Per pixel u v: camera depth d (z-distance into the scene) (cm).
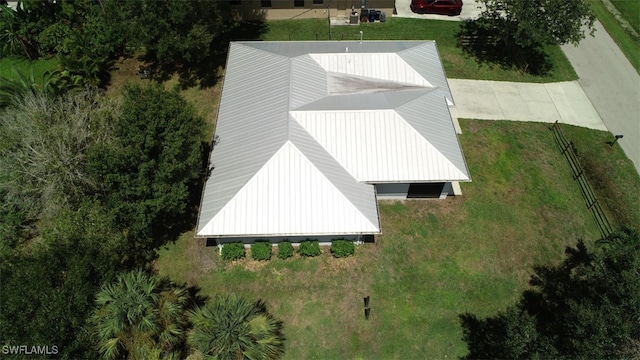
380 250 2116
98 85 2811
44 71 2939
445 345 1889
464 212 2262
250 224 1886
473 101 2816
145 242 2020
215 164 2109
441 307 1978
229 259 2050
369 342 1880
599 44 3278
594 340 1367
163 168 1819
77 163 1959
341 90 2345
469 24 3362
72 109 2244
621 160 2550
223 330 1486
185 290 1886
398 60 2484
